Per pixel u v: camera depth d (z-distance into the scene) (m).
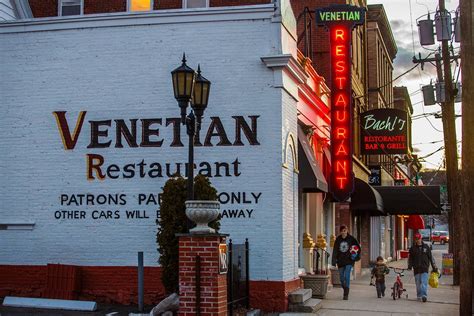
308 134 21.97
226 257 13.62
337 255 20.70
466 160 15.79
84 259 17.88
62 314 16.02
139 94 18.03
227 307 14.80
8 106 18.55
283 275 17.00
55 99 18.38
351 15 22.92
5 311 16.34
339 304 19.30
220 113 17.56
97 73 18.23
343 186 22.66
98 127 18.14
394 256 53.03
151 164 17.81
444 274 33.56
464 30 16.03
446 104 27.91
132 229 17.77
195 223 13.68
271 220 17.12
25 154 18.36
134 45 18.14
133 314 15.32
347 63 22.95
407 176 61.81
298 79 18.64
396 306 19.30
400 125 31.28
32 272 18.03
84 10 21.41
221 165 17.45
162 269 14.84
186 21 17.91
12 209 18.30
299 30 27.27
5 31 18.72
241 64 17.61
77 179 18.09
